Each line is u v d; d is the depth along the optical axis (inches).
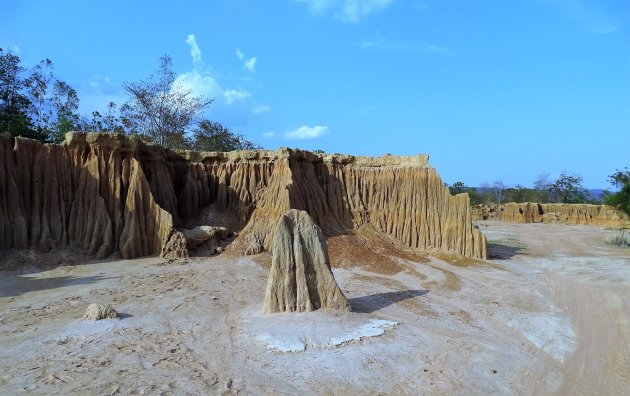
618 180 2719.0
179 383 458.6
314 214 1316.4
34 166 1058.1
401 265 1131.9
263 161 1413.6
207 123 2524.6
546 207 3127.5
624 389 493.7
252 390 451.8
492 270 1136.2
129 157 1162.6
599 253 1561.3
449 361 539.5
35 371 478.0
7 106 1734.7
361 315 669.3
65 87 2046.0
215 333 606.9
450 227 1321.4
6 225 983.6
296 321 620.1
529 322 713.0
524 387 486.0
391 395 452.1
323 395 447.2
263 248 1172.5
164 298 772.0
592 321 734.5
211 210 1336.1
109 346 550.3
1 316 662.5
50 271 936.9
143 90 2145.7
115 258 1056.8
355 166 1498.5
